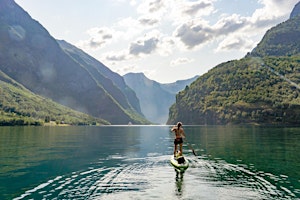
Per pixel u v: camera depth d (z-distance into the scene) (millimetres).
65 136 64500
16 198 13852
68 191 14898
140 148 36781
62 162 24500
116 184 16250
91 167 21859
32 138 55688
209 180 17172
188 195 14070
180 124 24359
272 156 27766
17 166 22547
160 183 16422
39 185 16219
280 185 15945
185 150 33906
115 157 27594
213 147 37156
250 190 14922
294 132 76125
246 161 24547
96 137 61781
